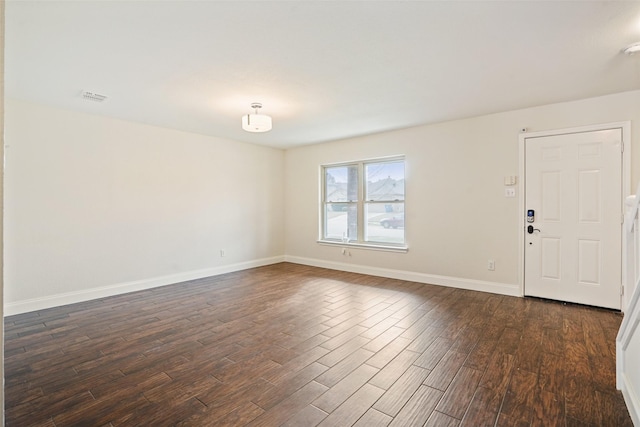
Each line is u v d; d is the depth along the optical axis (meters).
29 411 1.85
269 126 3.64
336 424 1.74
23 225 3.56
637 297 1.74
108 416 1.81
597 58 2.55
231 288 4.52
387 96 3.43
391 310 3.55
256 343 2.74
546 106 3.78
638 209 1.95
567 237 3.70
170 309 3.64
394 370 2.29
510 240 4.04
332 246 5.86
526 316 3.31
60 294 3.81
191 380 2.17
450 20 2.03
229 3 1.85
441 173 4.55
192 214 5.09
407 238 4.91
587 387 2.05
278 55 2.50
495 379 2.15
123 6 1.87
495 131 4.11
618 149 3.40
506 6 1.89
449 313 3.44
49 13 1.93
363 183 5.52
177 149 4.90
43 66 2.66
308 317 3.35
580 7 1.90
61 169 3.81
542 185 3.83
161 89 3.20
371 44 2.33
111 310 3.61
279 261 6.50
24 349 2.65
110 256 4.21
